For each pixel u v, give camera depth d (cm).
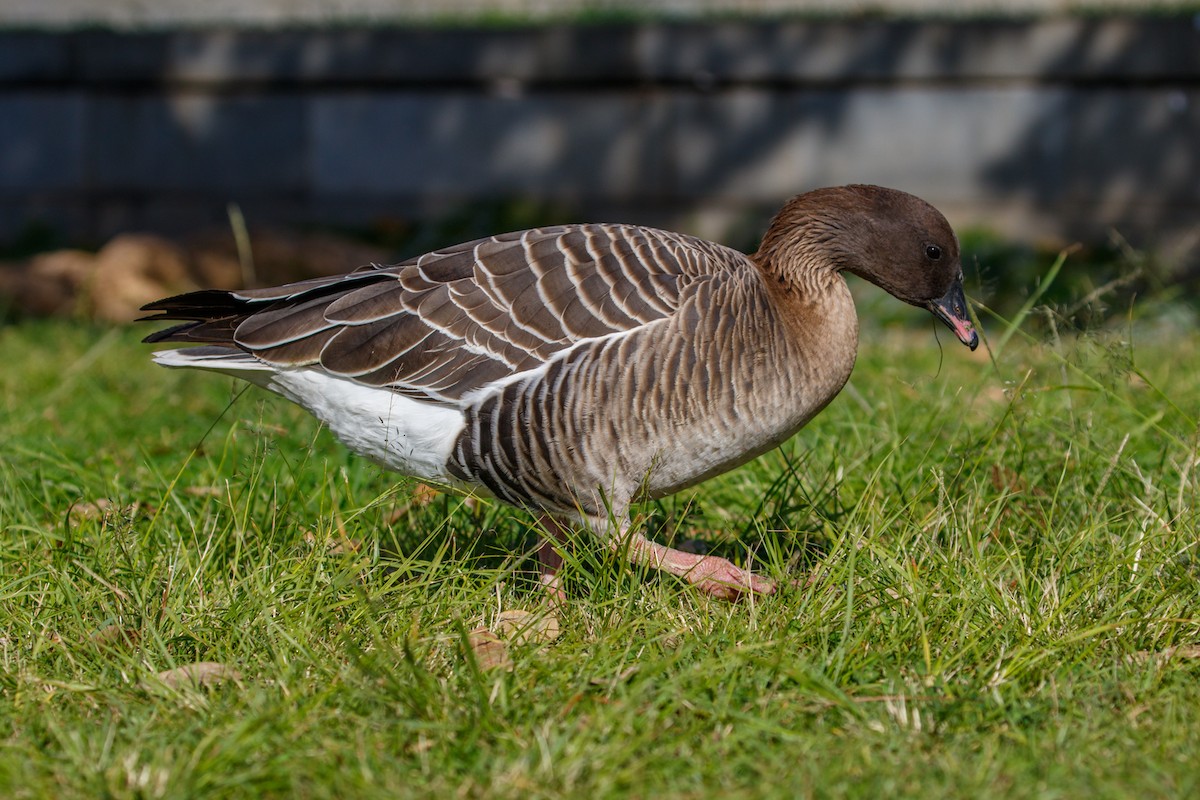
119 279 1588
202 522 721
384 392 647
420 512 748
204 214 2061
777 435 675
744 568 685
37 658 566
